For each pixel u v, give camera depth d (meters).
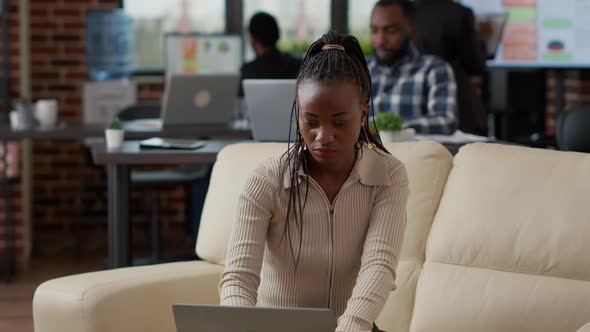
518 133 7.04
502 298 2.58
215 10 7.25
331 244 2.22
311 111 2.05
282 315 1.91
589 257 2.52
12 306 5.09
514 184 2.68
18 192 6.13
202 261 3.02
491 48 6.40
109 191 4.23
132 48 7.09
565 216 2.58
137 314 2.69
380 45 4.76
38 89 7.00
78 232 6.43
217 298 2.90
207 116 5.48
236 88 5.48
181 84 5.31
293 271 2.25
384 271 2.14
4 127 5.53
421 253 2.79
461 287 2.64
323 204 2.21
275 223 2.23
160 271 2.83
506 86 6.97
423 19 5.56
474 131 5.44
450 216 2.73
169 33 6.97
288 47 7.28
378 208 2.22
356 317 2.06
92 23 6.91
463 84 5.45
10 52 6.15
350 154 2.20
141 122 5.61
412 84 4.74
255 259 2.17
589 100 6.98
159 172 6.01
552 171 2.66
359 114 2.10
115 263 4.22
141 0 7.18
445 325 2.62
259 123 4.40
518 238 2.61
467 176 2.76
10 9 6.12
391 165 2.26
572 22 6.76
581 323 2.49
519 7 6.84
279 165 2.22
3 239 6.06
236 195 2.98
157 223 5.97
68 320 2.61
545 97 7.06
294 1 7.25
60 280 2.71
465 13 5.52
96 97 6.69
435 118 4.60
